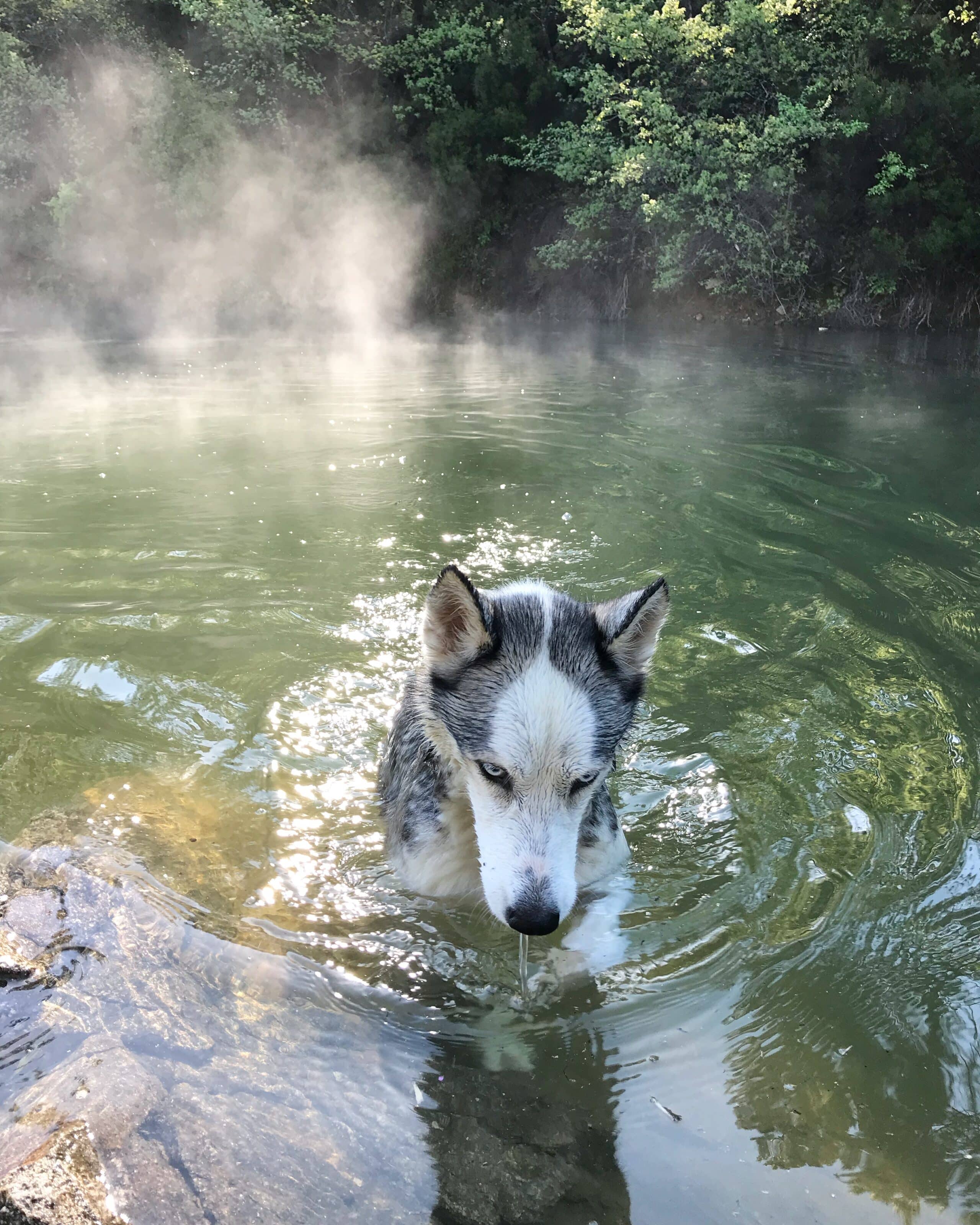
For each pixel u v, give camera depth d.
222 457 2.17
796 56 4.57
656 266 4.77
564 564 1.54
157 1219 0.55
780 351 3.91
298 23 5.64
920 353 3.84
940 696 1.13
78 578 1.47
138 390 3.04
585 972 0.76
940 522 1.69
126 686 1.17
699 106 4.63
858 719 1.10
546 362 3.62
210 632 1.31
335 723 1.12
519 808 0.77
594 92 4.59
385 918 0.83
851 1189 0.58
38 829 0.89
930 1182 0.59
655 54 4.61
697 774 1.02
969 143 4.36
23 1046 0.65
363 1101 0.64
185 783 0.99
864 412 2.62
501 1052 0.69
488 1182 0.59
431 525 1.71
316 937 0.80
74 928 0.76
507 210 5.40
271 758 1.05
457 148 5.25
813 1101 0.64
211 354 3.96
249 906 0.83
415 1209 0.57
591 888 0.86
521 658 0.81
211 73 5.61
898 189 4.48
